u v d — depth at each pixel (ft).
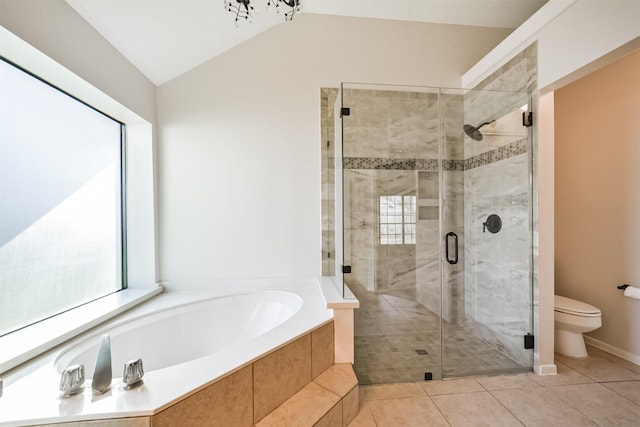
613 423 4.67
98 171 6.01
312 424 3.89
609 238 7.27
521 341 6.53
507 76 6.82
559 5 5.41
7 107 4.14
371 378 5.98
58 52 4.19
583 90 7.90
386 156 7.53
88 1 4.52
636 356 6.64
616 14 4.52
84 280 5.63
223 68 7.23
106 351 3.17
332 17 7.61
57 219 5.01
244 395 3.75
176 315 6.13
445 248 7.92
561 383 5.83
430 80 7.98
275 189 7.43
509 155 6.78
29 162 4.47
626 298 6.88
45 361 3.76
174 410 3.04
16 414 2.78
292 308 6.57
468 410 5.02
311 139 7.53
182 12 5.54
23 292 4.40
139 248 6.84
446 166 7.92
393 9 7.46
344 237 7.39
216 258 7.26
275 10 6.74
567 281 8.30
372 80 7.75
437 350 7.09
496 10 7.53
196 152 7.15
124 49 5.65
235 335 6.73
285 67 7.44
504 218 6.97
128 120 6.55
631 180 6.84
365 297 7.52
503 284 7.00
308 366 4.83
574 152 8.14
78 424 2.82
